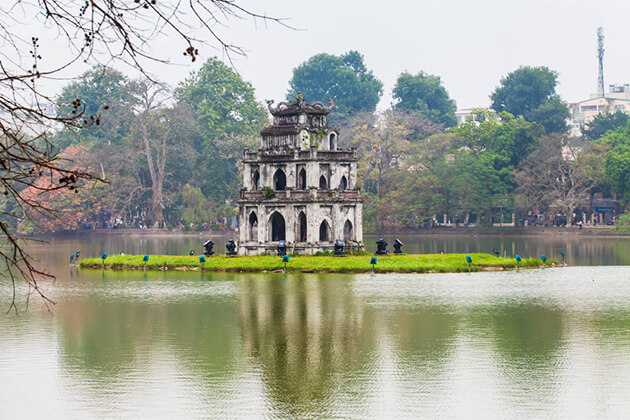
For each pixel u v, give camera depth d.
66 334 56.62
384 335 56.31
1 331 57.62
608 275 91.69
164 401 41.34
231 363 48.75
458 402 41.00
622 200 182.75
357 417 38.91
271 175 105.75
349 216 105.06
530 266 100.88
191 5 15.72
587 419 38.38
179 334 56.78
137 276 89.44
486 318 62.69
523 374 45.97
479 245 151.12
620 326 59.38
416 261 96.19
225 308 67.00
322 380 45.12
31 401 41.28
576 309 66.75
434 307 67.50
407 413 39.44
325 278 86.62
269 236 105.38
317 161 102.62
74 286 81.19
